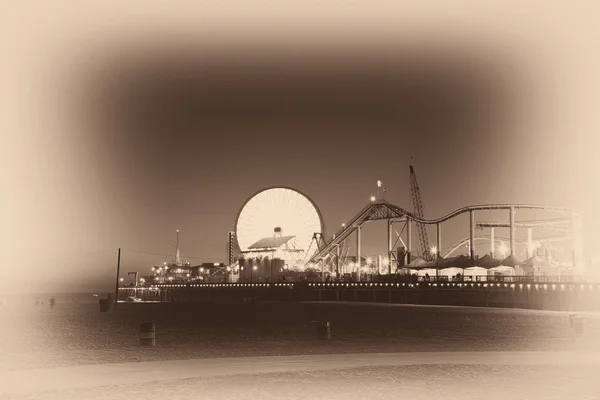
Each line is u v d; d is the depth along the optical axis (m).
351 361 32.69
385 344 44.34
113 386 25.36
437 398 23.48
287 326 65.25
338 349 41.00
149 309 125.25
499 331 55.69
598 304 93.25
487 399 23.30
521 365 31.33
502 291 111.38
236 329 60.88
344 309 109.50
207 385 25.77
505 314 85.88
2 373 28.33
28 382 26.02
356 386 25.75
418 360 33.12
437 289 125.44
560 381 26.86
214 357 36.72
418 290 130.88
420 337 50.03
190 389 24.92
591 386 25.73
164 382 26.31
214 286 198.12
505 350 39.66
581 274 117.88
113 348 42.62
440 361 32.72
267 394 24.12
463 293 119.50
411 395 24.02
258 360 33.03
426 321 71.44
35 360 36.22
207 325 67.69
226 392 24.42
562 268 121.62
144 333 44.31
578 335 50.44
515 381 26.86
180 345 44.44
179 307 136.62
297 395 23.98
